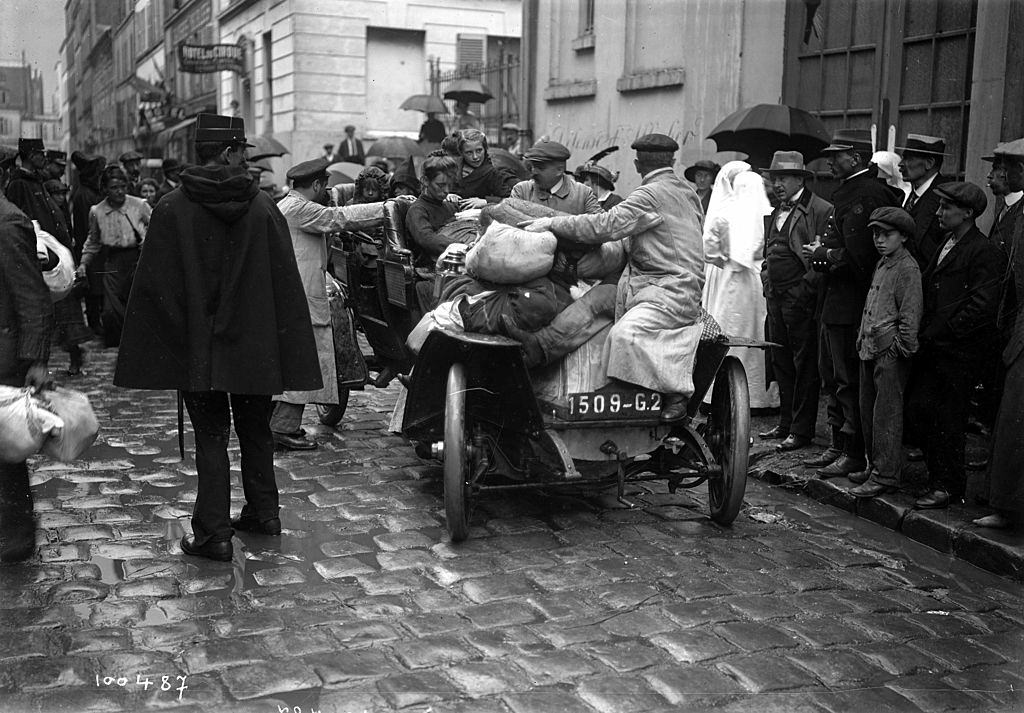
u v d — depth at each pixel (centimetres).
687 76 1064
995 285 512
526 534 519
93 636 385
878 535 532
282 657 371
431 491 595
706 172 877
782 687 355
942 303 526
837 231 589
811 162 919
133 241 1112
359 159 1606
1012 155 559
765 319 756
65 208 1058
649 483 624
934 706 344
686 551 496
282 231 484
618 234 511
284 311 484
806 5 927
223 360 464
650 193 519
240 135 475
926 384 541
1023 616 425
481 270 511
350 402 866
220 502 474
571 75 1339
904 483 584
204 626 397
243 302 468
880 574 472
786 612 421
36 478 606
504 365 493
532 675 360
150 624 399
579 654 377
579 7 1326
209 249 465
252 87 2109
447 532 519
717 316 796
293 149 1972
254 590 437
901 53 815
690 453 551
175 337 467
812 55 923
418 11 2062
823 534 532
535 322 503
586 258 522
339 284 768
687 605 426
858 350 564
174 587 439
